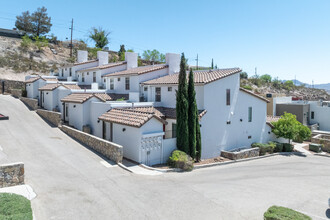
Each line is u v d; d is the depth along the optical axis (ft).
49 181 38.27
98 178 41.47
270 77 325.42
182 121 57.16
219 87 71.61
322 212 34.22
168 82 75.77
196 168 55.62
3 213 24.17
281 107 125.70
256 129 85.25
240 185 43.75
